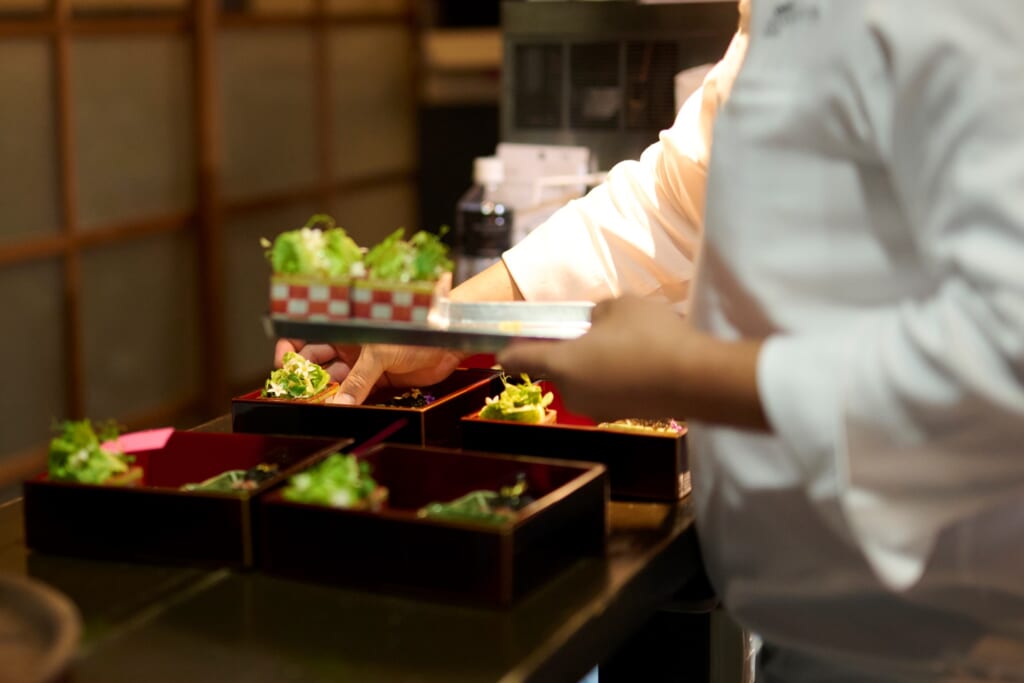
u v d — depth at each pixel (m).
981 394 0.75
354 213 4.89
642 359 0.86
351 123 4.84
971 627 0.96
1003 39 0.76
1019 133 0.74
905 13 0.80
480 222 2.12
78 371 3.58
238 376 4.30
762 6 0.94
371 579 0.94
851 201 0.88
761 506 0.95
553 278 1.31
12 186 3.34
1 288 3.32
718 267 0.96
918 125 0.79
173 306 3.98
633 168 1.33
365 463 1.03
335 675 0.82
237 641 0.87
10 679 0.71
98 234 3.61
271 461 1.12
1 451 3.37
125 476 1.06
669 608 1.20
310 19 4.48
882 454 0.80
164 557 1.00
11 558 1.02
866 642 0.98
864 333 0.82
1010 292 0.73
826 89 0.86
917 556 0.85
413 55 5.21
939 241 0.78
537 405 1.23
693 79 1.94
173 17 3.87
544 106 2.17
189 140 3.98
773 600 1.00
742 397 0.83
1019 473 0.80
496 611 0.91
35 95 3.38
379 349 1.28
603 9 2.09
